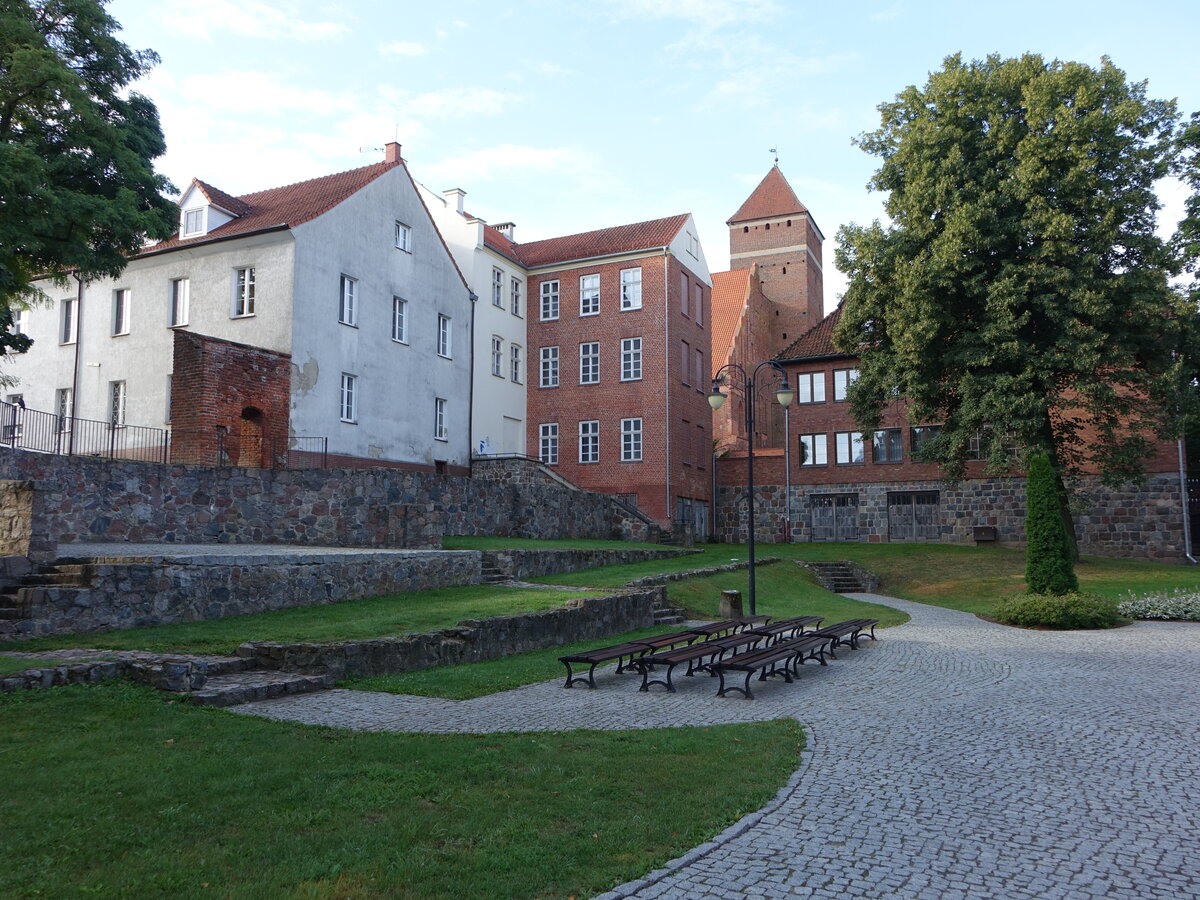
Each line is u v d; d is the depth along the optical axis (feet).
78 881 15.33
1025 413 87.56
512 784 21.72
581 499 109.70
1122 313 89.76
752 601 67.41
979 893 16.48
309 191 107.65
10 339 83.46
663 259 134.72
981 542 125.59
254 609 46.60
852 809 21.25
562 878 16.26
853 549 120.78
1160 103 90.38
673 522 131.34
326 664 35.01
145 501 63.16
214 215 99.76
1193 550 123.65
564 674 40.37
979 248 90.07
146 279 101.09
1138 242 88.53
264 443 86.63
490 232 147.13
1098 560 104.53
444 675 38.11
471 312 123.75
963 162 94.48
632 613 57.93
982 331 90.27
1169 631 62.80
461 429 119.65
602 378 137.08
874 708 34.01
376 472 77.97
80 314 104.99
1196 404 89.97
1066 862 18.17
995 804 22.02
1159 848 19.08
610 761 24.25
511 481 118.52
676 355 136.46
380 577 55.21
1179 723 31.99
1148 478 115.96
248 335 93.04
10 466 55.36
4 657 32.35
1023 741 28.94
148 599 41.50
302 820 18.56
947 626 66.08
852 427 136.05
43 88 64.90
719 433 166.61
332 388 95.76
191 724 26.40
